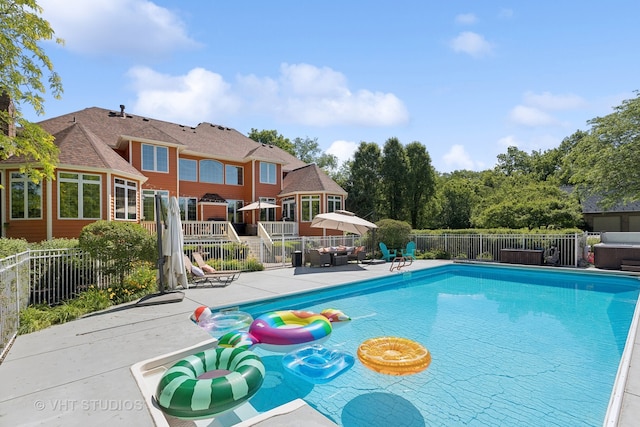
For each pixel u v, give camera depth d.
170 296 8.15
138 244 8.59
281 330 5.95
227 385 3.54
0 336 4.72
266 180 25.09
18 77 9.61
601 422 3.68
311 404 4.10
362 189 35.19
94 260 8.52
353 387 4.52
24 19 9.27
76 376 4.00
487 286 11.71
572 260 14.49
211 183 23.52
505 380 4.69
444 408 3.99
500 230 17.23
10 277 5.34
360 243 19.00
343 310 8.44
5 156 10.26
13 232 13.24
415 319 7.66
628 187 19.50
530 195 24.72
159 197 8.64
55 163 11.10
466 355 5.58
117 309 7.32
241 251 14.86
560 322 7.40
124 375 4.03
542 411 3.91
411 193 34.75
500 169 55.12
